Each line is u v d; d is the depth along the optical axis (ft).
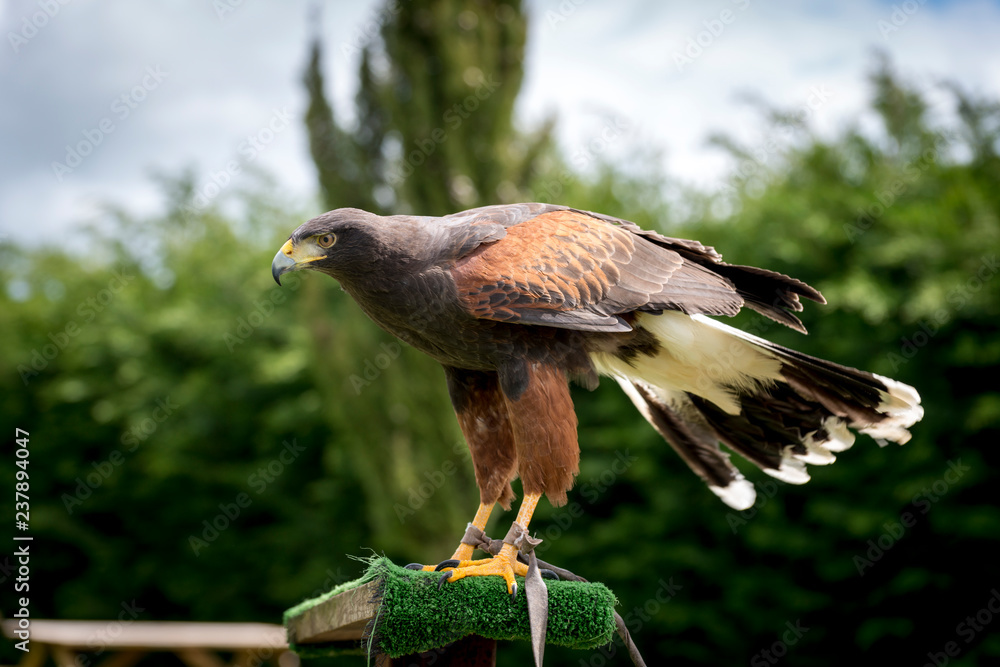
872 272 31.68
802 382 13.91
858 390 13.71
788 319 14.35
